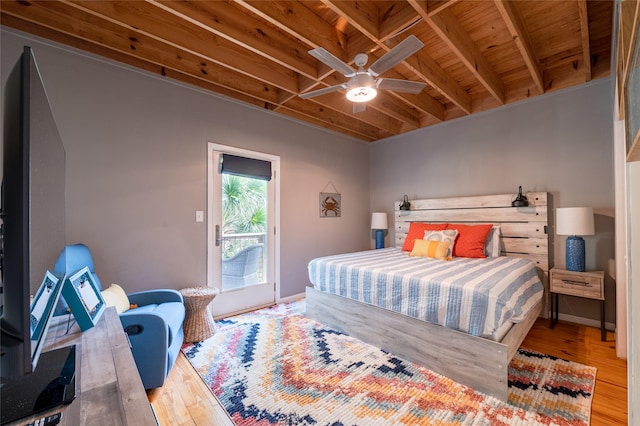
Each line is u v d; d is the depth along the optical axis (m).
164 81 2.89
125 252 2.62
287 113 3.93
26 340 0.62
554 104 3.23
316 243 4.30
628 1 0.83
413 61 2.69
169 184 2.90
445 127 4.17
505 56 2.88
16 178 0.62
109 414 0.66
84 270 1.56
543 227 3.19
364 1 2.11
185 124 3.02
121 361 0.92
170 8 1.96
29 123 0.63
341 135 4.71
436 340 2.07
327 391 1.86
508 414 1.63
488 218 3.62
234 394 1.84
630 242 1.17
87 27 2.22
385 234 4.95
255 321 3.10
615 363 2.18
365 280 2.56
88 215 2.43
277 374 2.05
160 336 1.81
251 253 3.55
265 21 2.45
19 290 0.62
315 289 3.10
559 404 1.71
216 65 2.97
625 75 0.92
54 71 2.30
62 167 1.12
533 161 3.37
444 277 2.20
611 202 2.88
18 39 2.17
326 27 2.42
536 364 2.17
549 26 2.43
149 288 2.75
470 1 2.16
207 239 3.16
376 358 2.27
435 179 4.28
